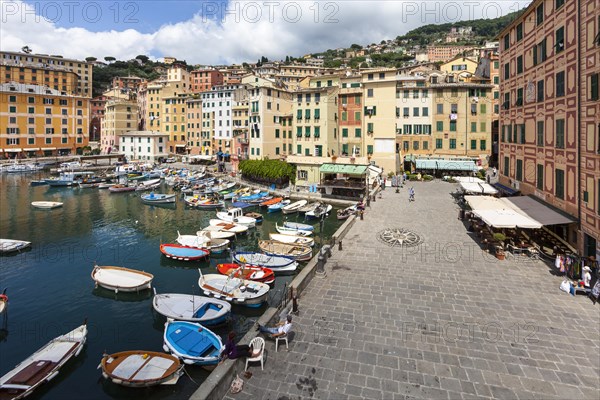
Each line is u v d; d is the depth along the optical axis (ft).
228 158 400.06
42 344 76.95
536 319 61.26
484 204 107.45
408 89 250.16
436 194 178.50
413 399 43.78
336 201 204.33
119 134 480.23
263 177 261.65
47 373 62.95
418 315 63.16
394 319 61.87
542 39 105.60
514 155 129.49
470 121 242.78
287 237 137.59
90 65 595.47
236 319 83.97
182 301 84.28
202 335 69.00
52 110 428.15
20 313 90.74
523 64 120.67
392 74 223.51
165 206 223.30
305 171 237.66
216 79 533.55
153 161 429.38
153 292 100.89
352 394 44.60
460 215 129.70
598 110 76.79
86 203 231.09
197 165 394.32
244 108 386.11
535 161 111.24
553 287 73.46
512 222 88.53
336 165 217.56
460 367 49.39
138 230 167.73
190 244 136.98
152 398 59.11
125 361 62.69
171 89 486.79
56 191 271.90
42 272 116.57
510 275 80.12
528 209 100.53
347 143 239.30
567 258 78.13
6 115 393.70
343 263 88.99
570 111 89.35
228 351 48.70
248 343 52.75
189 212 206.49
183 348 65.36
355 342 55.26
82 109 454.40
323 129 233.76
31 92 411.13
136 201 238.07
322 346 54.29
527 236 104.27
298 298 69.87
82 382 63.98
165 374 59.57
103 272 108.06
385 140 225.15
